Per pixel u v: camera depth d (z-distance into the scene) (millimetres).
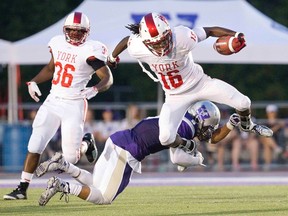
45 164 21234
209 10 38531
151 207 22109
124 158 21203
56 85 24578
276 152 42438
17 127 40656
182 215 20297
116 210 21375
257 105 43125
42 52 37562
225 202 23375
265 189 28281
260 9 60750
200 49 37156
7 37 58156
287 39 38250
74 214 20547
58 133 40531
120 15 38188
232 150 42375
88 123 41438
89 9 38531
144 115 42312
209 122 22797
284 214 20438
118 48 23297
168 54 22016
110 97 58906
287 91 59469
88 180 21812
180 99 22781
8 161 40656
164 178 36156
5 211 21203
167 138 21469
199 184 31547
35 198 24578
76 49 24453
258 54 37750
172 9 38344
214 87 22844
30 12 58750
